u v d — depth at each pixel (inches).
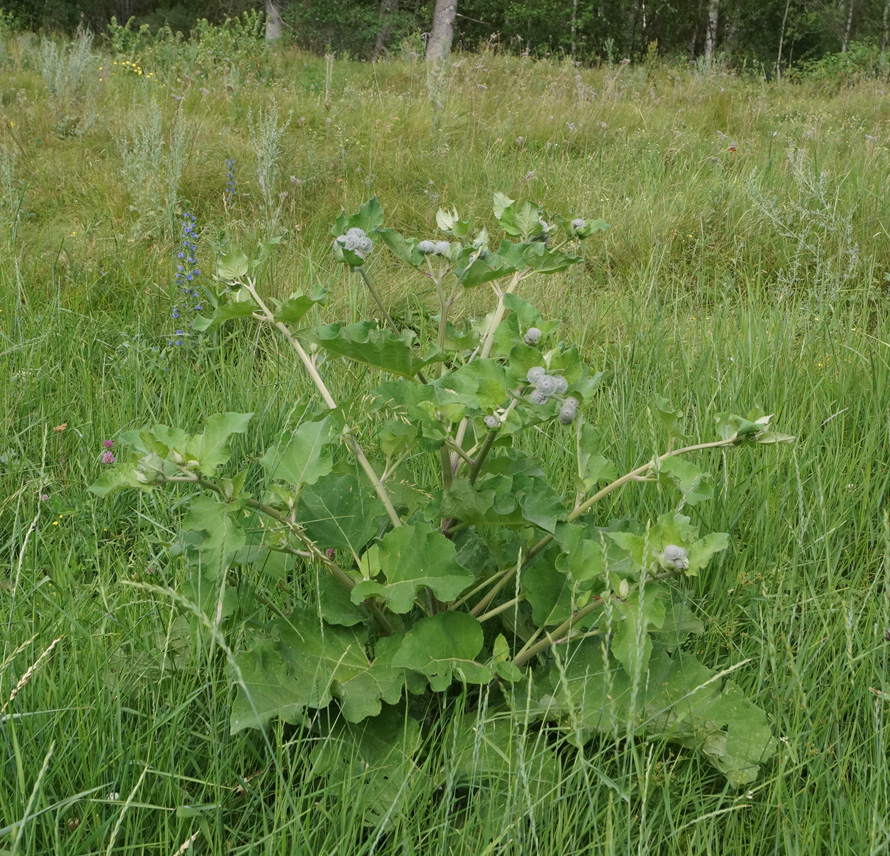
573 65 500.4
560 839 65.0
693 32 1096.2
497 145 294.5
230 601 76.5
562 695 77.4
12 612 81.7
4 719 68.6
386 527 88.8
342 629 80.5
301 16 866.1
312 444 74.7
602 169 263.6
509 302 77.6
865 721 78.5
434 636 73.7
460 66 418.6
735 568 99.0
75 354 145.5
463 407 73.1
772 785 72.9
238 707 70.5
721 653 90.3
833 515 105.3
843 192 220.7
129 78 391.2
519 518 72.6
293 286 171.5
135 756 70.1
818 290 169.6
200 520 67.4
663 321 160.2
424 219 226.5
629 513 106.0
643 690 74.0
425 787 70.7
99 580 91.7
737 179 233.8
